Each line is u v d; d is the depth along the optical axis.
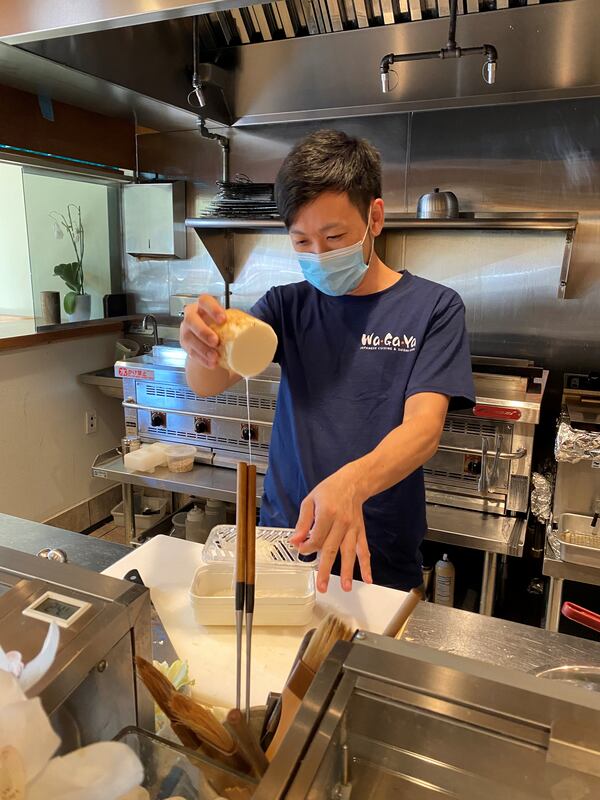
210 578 0.99
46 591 0.57
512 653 0.87
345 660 0.53
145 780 0.49
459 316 1.20
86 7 1.32
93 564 1.14
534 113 2.31
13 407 2.65
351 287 1.21
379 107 2.46
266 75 2.33
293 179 1.07
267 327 0.72
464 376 1.14
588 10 1.81
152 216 2.98
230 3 1.23
